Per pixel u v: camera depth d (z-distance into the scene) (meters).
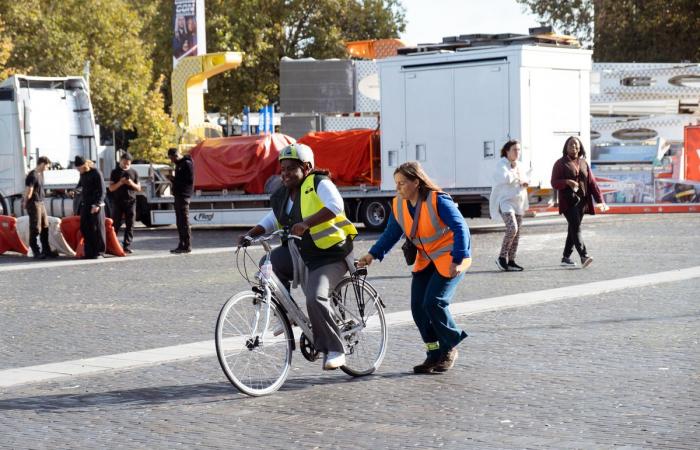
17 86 39.06
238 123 72.25
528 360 13.08
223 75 73.44
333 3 77.00
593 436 9.37
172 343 15.15
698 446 8.95
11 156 39.28
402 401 11.11
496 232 34.06
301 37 77.44
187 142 45.06
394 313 17.33
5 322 17.72
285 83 43.62
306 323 12.10
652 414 10.12
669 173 40.50
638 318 16.09
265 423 10.33
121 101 75.50
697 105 42.91
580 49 33.31
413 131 33.94
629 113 43.56
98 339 15.73
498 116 32.28
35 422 10.59
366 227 36.00
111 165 42.28
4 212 39.38
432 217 12.11
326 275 11.96
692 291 19.03
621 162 41.69
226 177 37.72
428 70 33.53
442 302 12.28
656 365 12.50
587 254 23.81
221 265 26.23
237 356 11.48
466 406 10.76
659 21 64.25
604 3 66.12
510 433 9.59
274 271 12.16
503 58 32.09
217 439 9.75
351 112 43.44
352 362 12.42
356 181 35.88
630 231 32.53
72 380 12.70
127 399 11.55
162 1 78.31
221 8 74.06
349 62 43.34
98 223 28.80
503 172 22.89
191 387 12.10
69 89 40.62
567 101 33.03
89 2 76.12
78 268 26.41
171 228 41.72
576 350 13.63
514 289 19.95
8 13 69.62
